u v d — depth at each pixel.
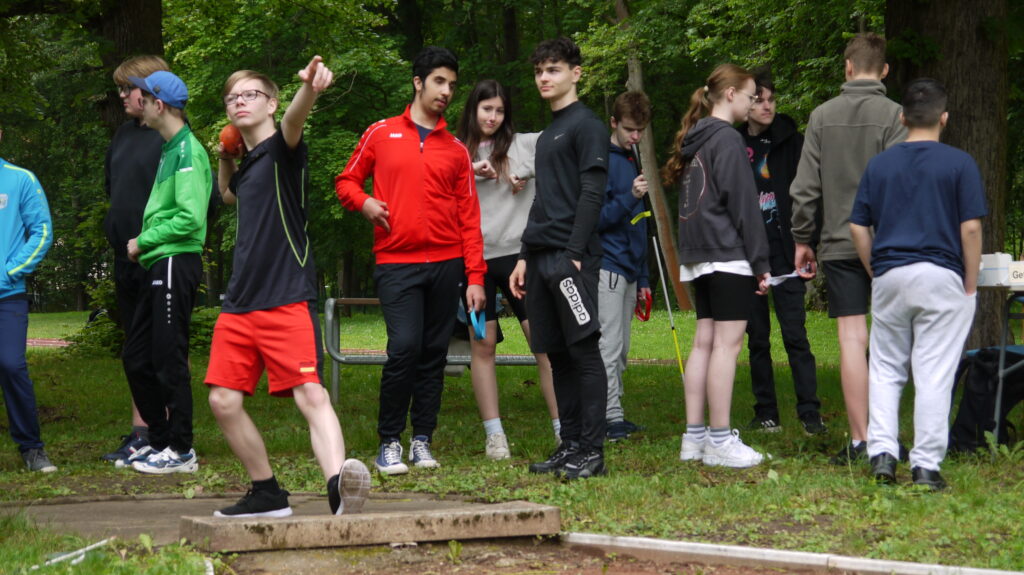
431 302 6.11
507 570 3.73
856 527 4.10
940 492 4.76
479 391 6.50
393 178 5.95
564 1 32.53
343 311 35.50
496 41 31.92
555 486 5.16
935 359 4.91
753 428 7.48
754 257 5.63
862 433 5.70
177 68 27.23
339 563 3.76
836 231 5.65
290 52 27.25
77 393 11.28
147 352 6.28
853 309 5.66
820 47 17.45
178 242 6.15
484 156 6.53
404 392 5.97
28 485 5.70
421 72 5.98
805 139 5.82
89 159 21.17
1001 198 9.60
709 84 5.97
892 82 10.06
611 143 6.99
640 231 7.11
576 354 5.47
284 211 4.21
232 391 4.20
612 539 4.00
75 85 12.65
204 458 6.71
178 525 4.42
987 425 5.86
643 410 9.04
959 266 4.91
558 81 5.58
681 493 4.92
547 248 5.55
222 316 4.21
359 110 28.77
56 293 55.34
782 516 4.40
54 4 12.04
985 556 3.63
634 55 24.86
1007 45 9.62
